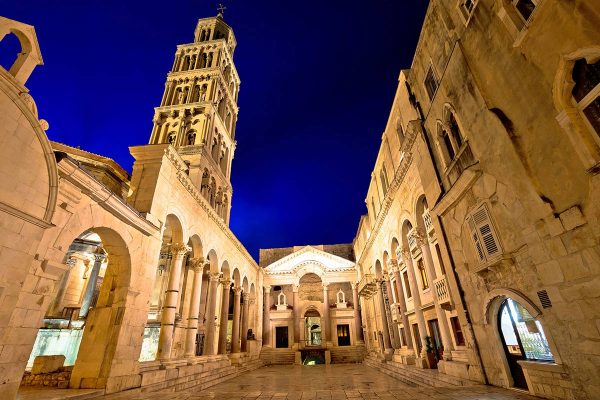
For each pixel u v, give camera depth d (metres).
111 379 11.87
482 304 11.02
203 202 21.45
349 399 10.46
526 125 8.33
